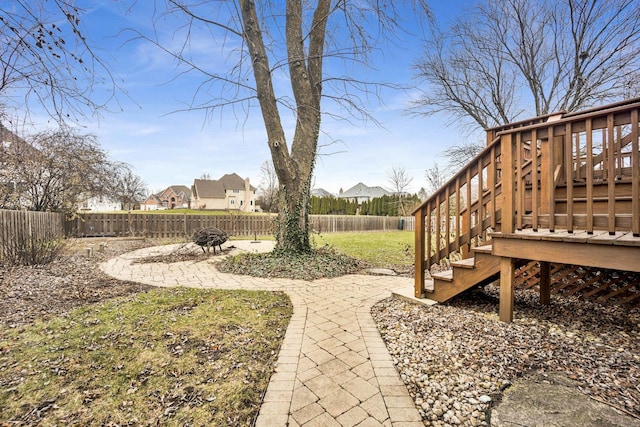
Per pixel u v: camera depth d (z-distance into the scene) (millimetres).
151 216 13281
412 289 4395
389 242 12617
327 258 6777
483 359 2338
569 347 2498
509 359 2326
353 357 2471
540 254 2703
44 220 8195
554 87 10188
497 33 10797
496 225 3258
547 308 3482
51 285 4789
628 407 1764
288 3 6793
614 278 3557
